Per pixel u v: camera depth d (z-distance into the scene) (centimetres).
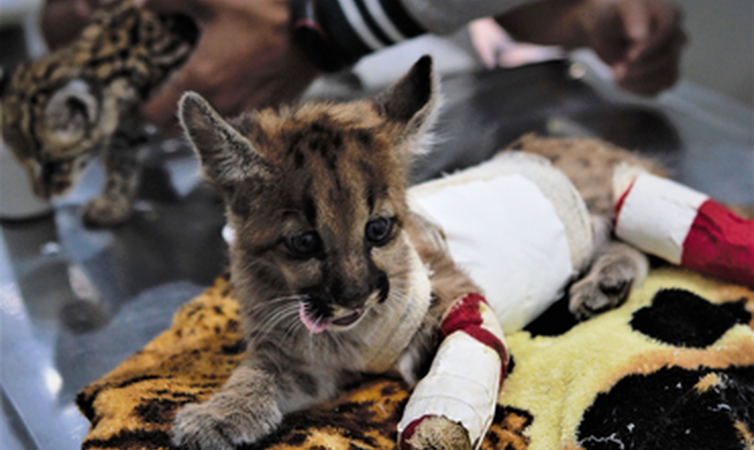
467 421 87
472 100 133
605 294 101
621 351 94
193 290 111
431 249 96
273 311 94
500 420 92
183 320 106
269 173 90
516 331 100
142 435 90
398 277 93
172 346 103
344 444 90
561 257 101
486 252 98
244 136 91
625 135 127
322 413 94
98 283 112
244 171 90
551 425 92
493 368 90
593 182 105
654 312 98
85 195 125
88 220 120
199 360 101
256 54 114
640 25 124
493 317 93
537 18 130
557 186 102
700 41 143
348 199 89
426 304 94
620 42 127
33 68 118
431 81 92
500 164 105
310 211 89
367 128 91
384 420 93
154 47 119
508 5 111
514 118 129
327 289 90
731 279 101
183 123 91
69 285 112
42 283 112
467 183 101
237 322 105
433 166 117
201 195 123
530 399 94
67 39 132
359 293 89
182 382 97
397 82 94
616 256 103
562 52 146
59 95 116
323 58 113
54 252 116
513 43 148
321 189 89
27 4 157
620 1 124
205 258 115
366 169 90
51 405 98
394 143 92
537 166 104
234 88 115
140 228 119
